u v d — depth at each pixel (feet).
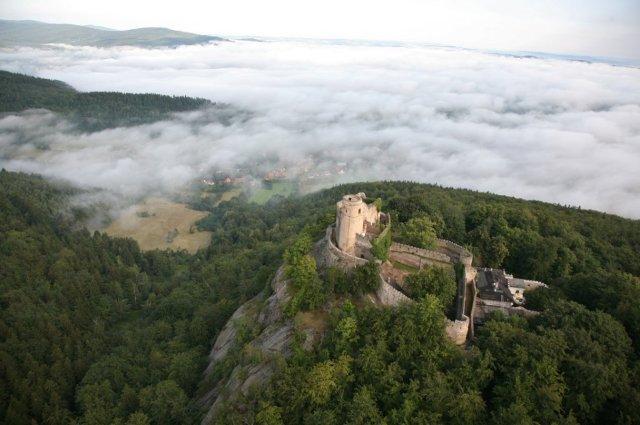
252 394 218.38
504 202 544.62
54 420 284.82
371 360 198.39
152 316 429.38
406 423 173.17
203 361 315.58
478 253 315.17
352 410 181.37
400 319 213.25
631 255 366.84
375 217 308.19
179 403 263.29
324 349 218.59
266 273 372.58
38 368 324.39
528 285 263.29
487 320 222.28
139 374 314.76
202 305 409.90
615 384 178.29
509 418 164.55
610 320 203.51
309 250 311.88
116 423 261.65
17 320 373.61
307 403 198.39
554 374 178.70
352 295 253.85
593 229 446.60
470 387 184.24
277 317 268.41
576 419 173.78
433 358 196.54
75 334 380.37
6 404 298.35
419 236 276.82
